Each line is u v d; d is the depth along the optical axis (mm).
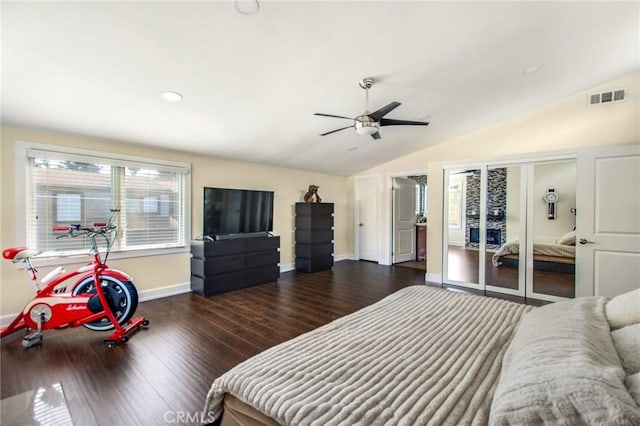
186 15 1782
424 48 2400
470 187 4633
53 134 3152
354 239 6988
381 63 2539
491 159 4320
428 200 4945
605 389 715
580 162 3521
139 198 3795
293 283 4809
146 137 3502
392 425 852
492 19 2152
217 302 3795
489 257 4434
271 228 5184
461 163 4578
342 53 2338
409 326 1626
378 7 1887
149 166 3857
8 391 1928
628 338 998
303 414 921
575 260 3609
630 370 884
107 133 3303
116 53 2051
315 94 2953
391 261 6367
